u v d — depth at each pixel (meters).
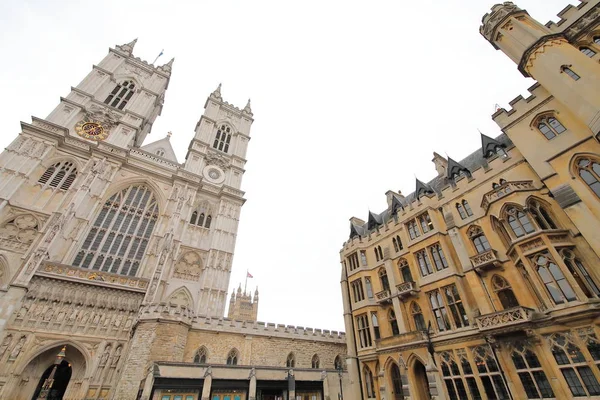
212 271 40.00
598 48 18.06
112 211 38.81
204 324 29.64
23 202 32.97
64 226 32.00
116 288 30.17
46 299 26.81
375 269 29.81
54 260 30.30
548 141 18.64
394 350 23.48
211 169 51.91
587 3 19.27
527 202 18.55
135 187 42.56
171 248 37.34
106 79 50.09
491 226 20.83
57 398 26.34
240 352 30.53
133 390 21.84
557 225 17.41
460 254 21.95
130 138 45.06
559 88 17.73
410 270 25.72
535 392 15.75
